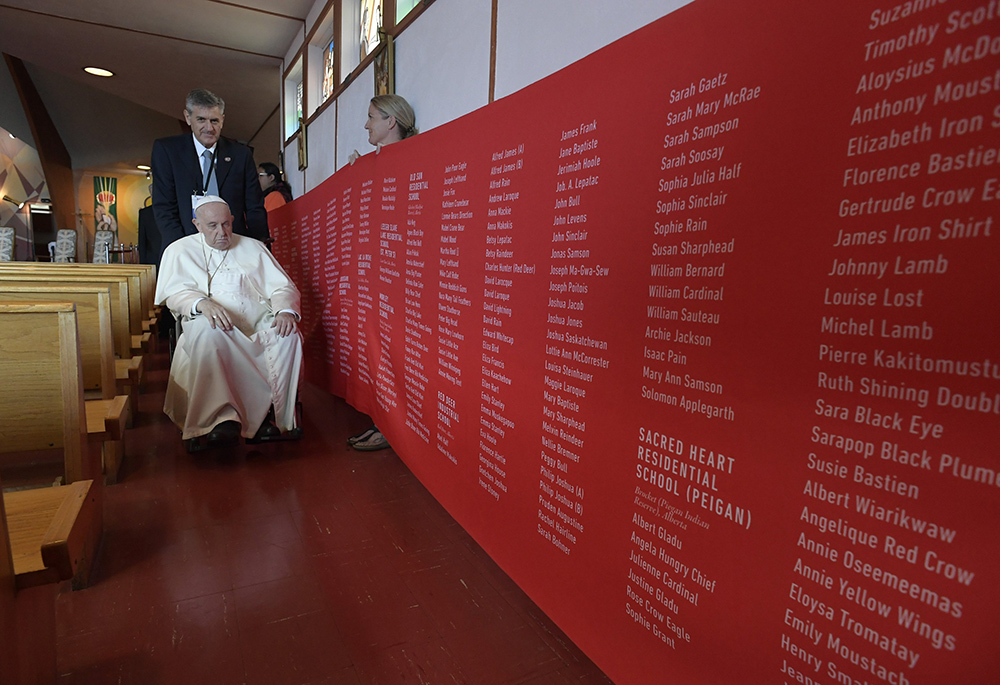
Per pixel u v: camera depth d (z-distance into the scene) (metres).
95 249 11.64
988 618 0.65
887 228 0.76
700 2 1.08
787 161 0.90
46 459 2.11
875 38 0.77
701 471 1.09
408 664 1.60
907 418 0.74
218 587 1.97
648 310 1.22
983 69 0.66
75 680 1.51
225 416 3.16
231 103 9.39
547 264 1.60
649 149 1.21
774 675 0.94
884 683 0.77
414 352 2.69
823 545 0.85
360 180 3.50
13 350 1.59
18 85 10.61
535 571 1.69
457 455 2.24
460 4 2.81
